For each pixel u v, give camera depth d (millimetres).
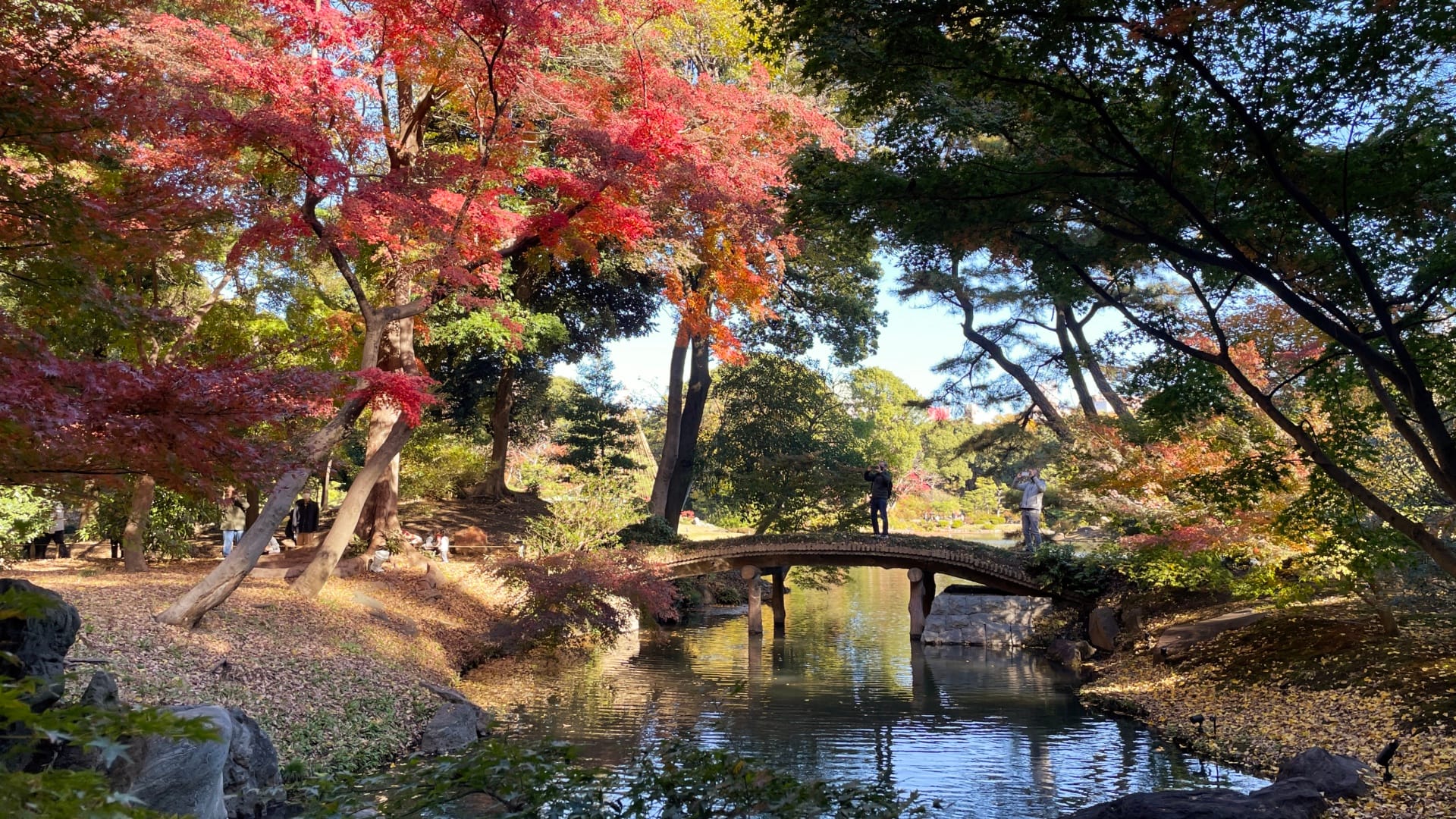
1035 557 23141
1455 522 11586
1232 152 8977
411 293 18047
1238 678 14562
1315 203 9102
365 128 14797
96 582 15586
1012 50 9000
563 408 42469
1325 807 8516
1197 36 8531
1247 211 9445
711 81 19812
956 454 32844
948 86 9602
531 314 24484
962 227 9688
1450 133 8359
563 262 17031
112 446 6086
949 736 13211
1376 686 12250
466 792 5551
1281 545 14773
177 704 10039
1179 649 16859
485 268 15953
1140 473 16906
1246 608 17875
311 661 13320
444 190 14930
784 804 5527
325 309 21031
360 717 12000
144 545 21312
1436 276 8555
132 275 15070
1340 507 10578
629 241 16391
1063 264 10375
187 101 12281
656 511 31109
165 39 13047
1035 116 9492
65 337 9234
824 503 32406
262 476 6781
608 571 18781
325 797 5633
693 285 27594
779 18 9617
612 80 19281
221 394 6445
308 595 17078
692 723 13812
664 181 16938
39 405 5453
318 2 14492
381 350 21672
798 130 20047
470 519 32031
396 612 18500
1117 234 9453
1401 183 8547
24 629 6109
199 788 6613
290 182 15859
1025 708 15227
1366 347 8516
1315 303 9875
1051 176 9305
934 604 24594
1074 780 10859
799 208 10227
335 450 27781
